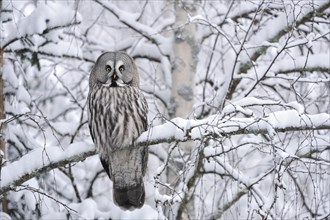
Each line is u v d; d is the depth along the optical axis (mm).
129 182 13391
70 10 15328
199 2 16984
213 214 14086
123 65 13508
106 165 13578
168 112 16797
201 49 18656
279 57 17250
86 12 17641
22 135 16062
